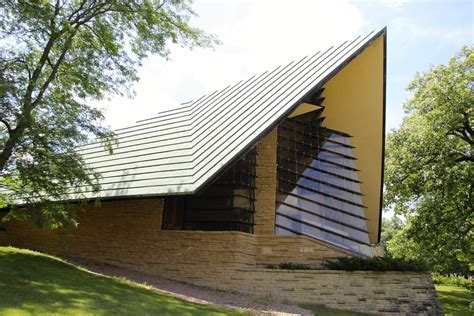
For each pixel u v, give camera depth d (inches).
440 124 785.6
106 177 657.0
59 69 557.3
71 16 531.8
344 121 791.1
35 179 459.5
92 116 510.9
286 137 723.4
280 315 368.5
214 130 642.8
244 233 572.4
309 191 694.5
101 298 322.7
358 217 711.7
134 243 644.7
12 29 463.5
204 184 493.7
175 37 574.9
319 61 698.2
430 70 860.0
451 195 788.6
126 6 527.2
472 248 823.1
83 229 724.7
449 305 763.4
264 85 738.8
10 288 307.4
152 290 414.9
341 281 488.4
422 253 829.8
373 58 685.3
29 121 428.1
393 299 472.1
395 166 847.7
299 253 590.9
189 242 587.8
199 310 336.5
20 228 842.2
